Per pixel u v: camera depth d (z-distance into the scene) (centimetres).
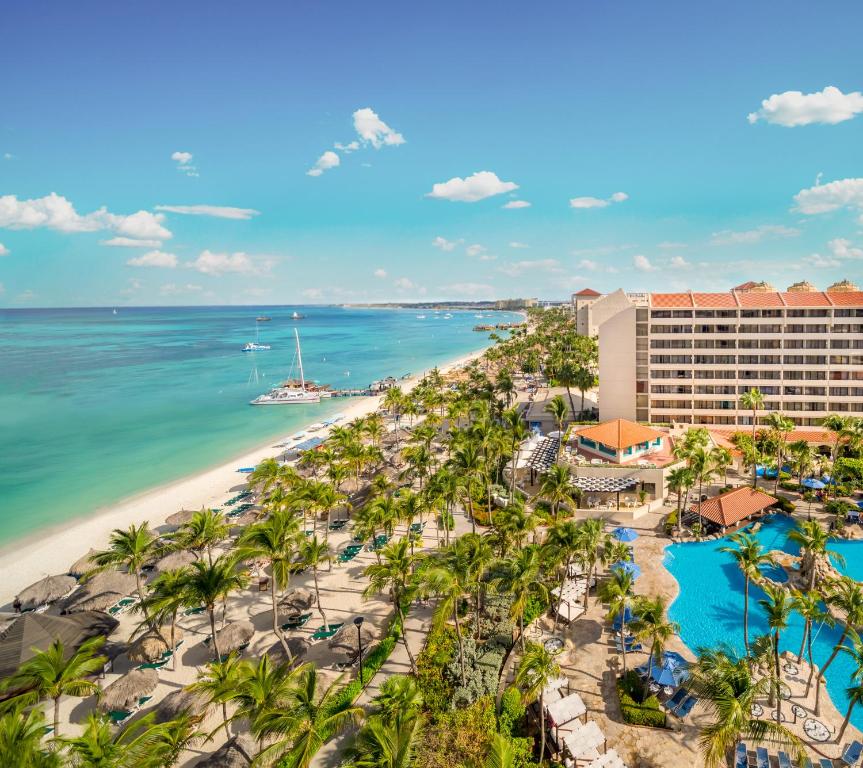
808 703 3509
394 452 9512
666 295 9519
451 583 3612
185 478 9081
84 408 14438
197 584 3744
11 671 3775
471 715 3409
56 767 2317
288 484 7106
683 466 6844
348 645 4081
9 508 7838
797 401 8775
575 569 5247
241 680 2880
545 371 16125
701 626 4416
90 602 4806
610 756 3095
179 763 3306
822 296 8862
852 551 5475
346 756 2662
